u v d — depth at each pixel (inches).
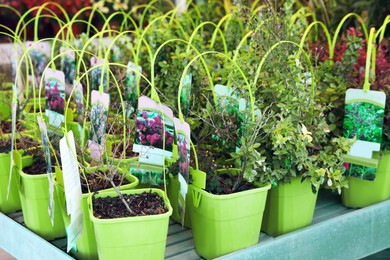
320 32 121.4
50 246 74.4
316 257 81.7
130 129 83.2
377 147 82.0
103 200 71.1
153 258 67.1
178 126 71.2
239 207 72.4
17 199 92.6
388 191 92.0
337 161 80.4
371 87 87.7
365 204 91.6
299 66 80.3
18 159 82.4
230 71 83.1
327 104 90.7
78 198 67.2
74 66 107.4
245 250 73.9
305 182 80.9
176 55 96.8
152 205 70.0
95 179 77.6
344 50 100.3
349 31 98.4
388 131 86.4
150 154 77.2
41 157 85.8
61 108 90.2
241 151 73.9
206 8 131.3
